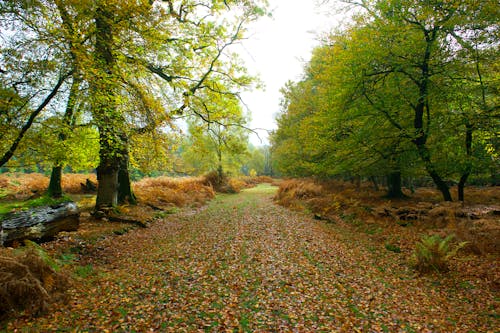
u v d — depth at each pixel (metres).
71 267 5.86
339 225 10.89
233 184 30.00
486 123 8.74
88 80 7.09
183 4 11.68
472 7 7.67
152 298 4.89
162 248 7.86
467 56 8.89
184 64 11.13
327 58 14.13
